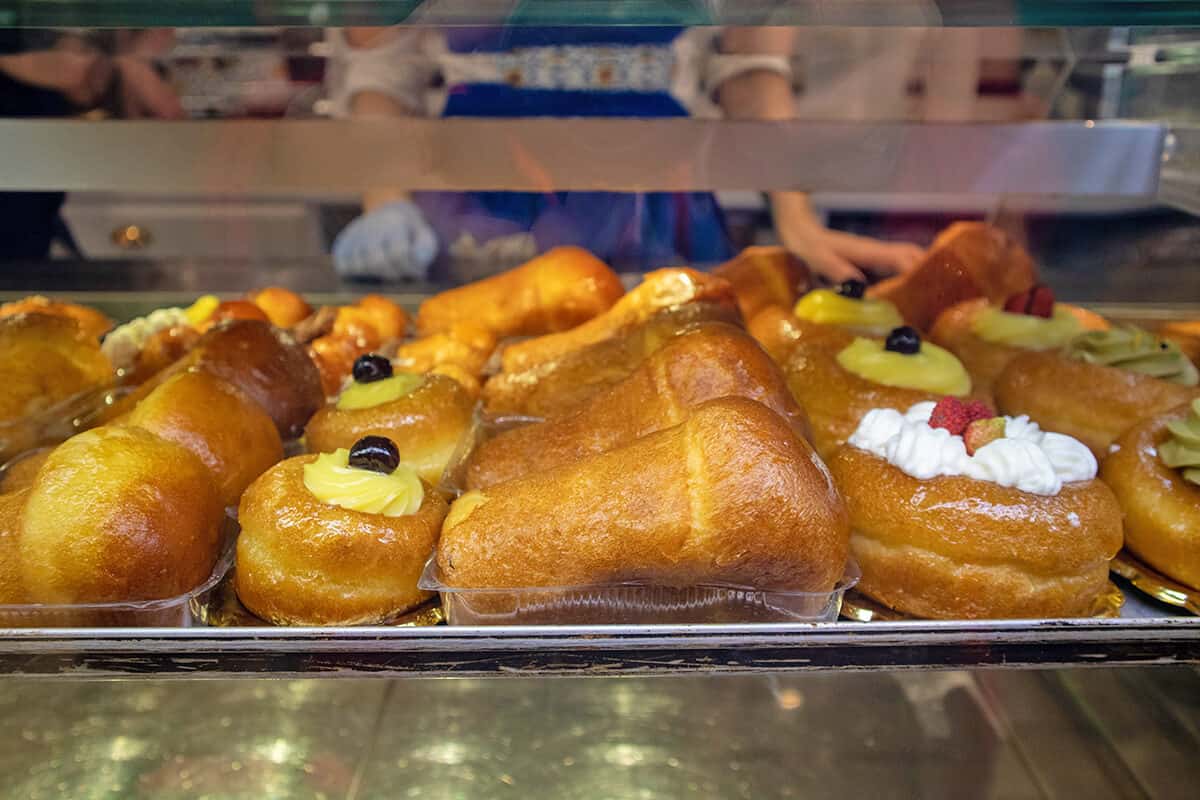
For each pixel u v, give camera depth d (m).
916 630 1.04
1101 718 1.37
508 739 1.36
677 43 1.48
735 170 1.54
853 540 1.17
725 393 1.19
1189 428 1.23
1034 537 1.08
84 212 1.90
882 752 1.34
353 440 1.31
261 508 1.10
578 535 1.03
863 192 1.55
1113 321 1.75
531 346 1.65
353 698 1.41
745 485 1.00
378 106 1.52
